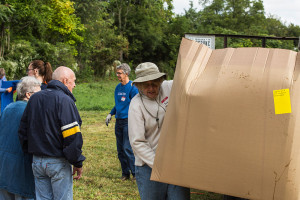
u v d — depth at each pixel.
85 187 4.17
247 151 1.51
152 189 2.24
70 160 2.44
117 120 4.44
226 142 1.55
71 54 26.95
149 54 40.09
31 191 2.69
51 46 25.22
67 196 2.54
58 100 2.46
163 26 42.34
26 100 2.80
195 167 1.63
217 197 3.88
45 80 3.42
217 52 1.82
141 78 2.14
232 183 1.55
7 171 2.64
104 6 33.91
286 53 1.62
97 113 12.27
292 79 1.50
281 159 1.46
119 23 38.00
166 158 1.71
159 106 2.25
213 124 1.58
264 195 1.49
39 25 25.08
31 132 2.47
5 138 2.70
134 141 2.21
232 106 1.55
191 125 1.64
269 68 1.55
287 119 1.46
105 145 6.71
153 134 2.26
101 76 32.62
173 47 40.22
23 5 22.27
